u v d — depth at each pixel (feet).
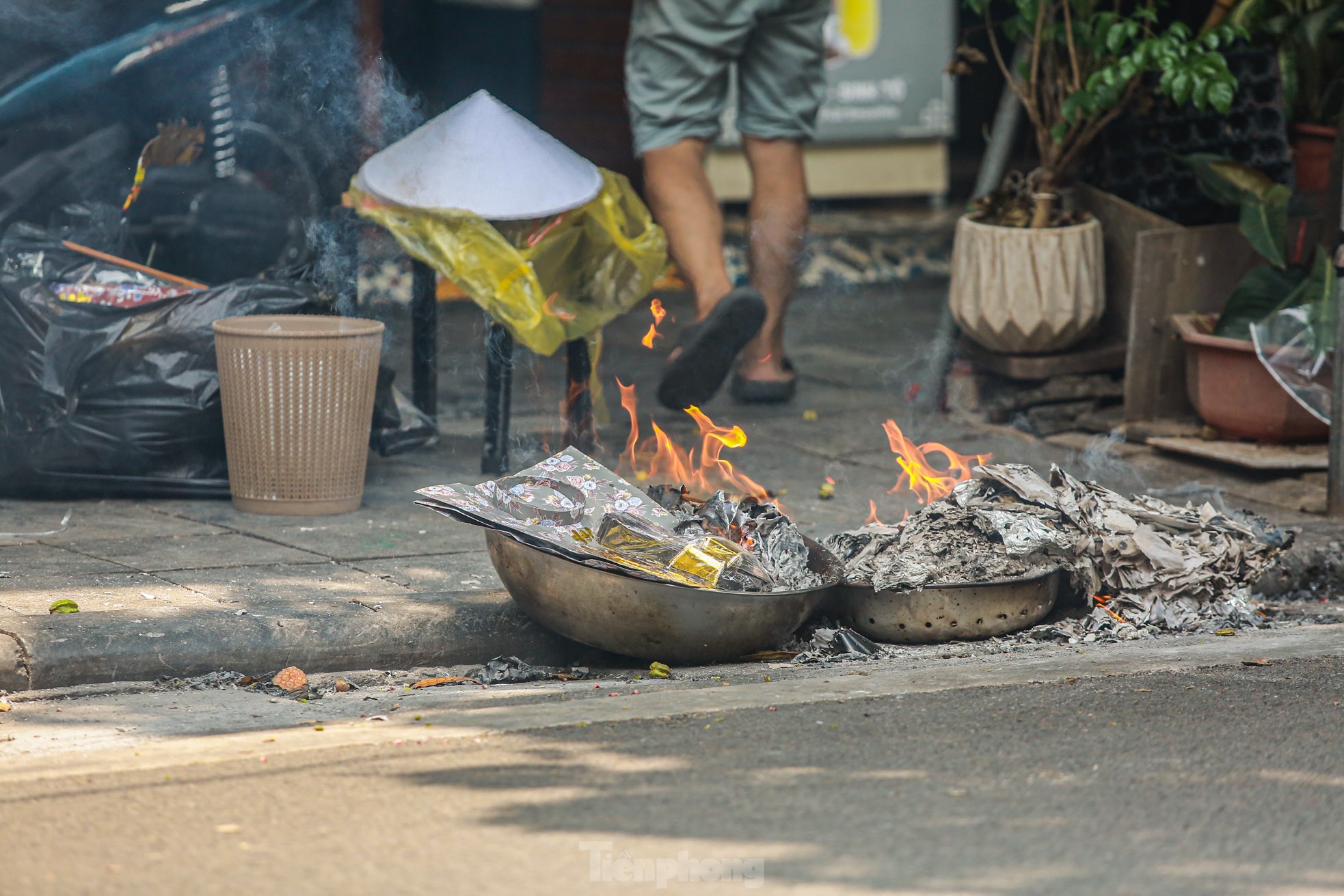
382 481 32.09
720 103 38.70
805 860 15.67
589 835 16.24
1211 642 24.62
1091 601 25.59
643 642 23.07
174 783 17.69
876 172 63.46
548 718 20.12
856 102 62.49
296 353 28.40
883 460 35.04
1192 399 36.29
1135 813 17.07
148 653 21.99
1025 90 38.63
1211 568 25.96
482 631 23.86
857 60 62.18
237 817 16.69
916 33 62.85
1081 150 39.86
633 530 24.23
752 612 22.99
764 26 38.78
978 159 68.54
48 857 15.64
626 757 18.65
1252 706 20.94
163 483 30.01
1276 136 38.86
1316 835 16.56
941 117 63.77
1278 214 35.76
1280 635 25.20
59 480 29.81
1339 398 30.96
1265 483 33.76
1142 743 19.34
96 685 21.65
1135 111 38.70
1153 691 21.57
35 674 21.42
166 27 32.76
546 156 31.35
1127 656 23.48
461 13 60.18
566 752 18.81
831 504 31.48
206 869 15.39
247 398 28.66
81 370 29.25
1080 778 18.07
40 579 24.79
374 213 31.04
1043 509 26.00
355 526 28.81
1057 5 38.45
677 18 37.45
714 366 34.12
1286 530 27.35
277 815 16.75
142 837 16.16
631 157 61.16
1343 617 27.02
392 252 46.11
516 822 16.57
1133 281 36.99
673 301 52.03
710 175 59.16
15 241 30.25
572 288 33.30
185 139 33.76
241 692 21.88
